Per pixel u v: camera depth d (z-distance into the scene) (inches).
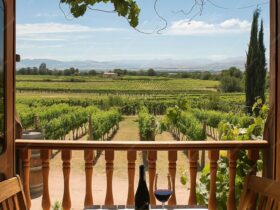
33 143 136.1
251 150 143.7
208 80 2738.7
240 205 108.1
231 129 183.0
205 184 163.0
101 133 781.9
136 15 136.9
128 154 137.6
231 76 2096.5
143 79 2938.0
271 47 131.0
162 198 97.9
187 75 3031.5
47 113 976.9
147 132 738.8
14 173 124.9
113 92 2536.9
